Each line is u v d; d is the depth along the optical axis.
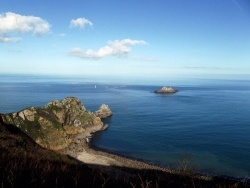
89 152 76.88
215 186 10.06
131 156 75.25
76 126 100.81
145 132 100.69
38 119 81.94
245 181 10.38
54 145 77.25
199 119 124.69
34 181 9.06
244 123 114.75
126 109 160.25
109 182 10.96
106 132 102.50
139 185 10.17
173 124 113.44
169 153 76.69
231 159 70.19
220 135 93.62
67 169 12.18
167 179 10.77
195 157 71.69
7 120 77.69
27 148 31.98
